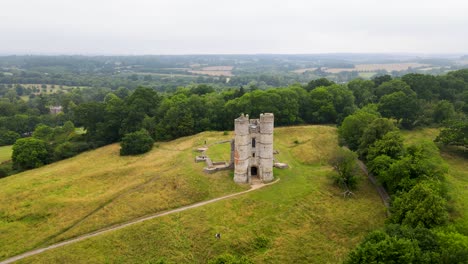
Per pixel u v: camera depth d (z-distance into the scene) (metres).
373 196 73.06
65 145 107.75
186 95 152.38
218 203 65.94
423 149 77.44
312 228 61.31
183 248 55.03
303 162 87.88
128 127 117.12
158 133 113.94
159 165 83.44
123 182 75.31
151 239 56.41
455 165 89.88
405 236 47.03
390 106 121.44
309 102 132.75
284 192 70.25
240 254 54.66
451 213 60.50
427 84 143.62
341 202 69.56
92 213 63.38
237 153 72.25
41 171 90.31
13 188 73.44
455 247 42.47
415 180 65.56
